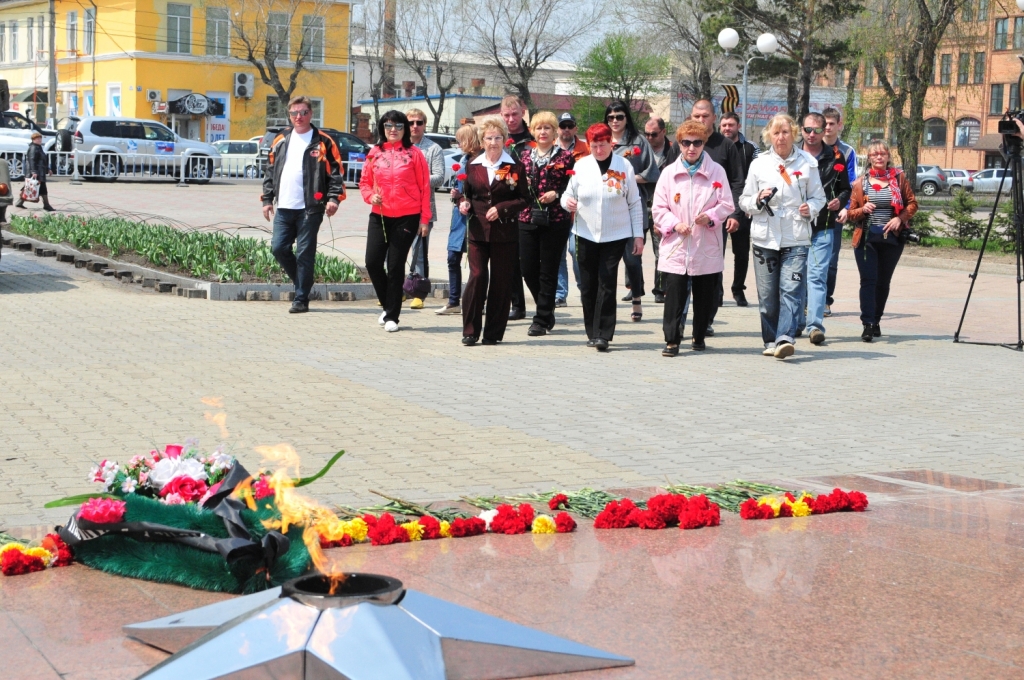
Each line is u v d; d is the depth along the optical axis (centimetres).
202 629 363
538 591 449
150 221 2277
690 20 5228
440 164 1282
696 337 1103
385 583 351
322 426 740
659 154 1309
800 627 416
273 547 432
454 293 1280
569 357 1045
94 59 5878
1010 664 386
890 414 848
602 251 1073
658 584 461
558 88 7862
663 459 692
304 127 1213
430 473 638
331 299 1360
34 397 785
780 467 683
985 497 619
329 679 317
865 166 1198
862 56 3325
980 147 6050
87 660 369
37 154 2502
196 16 5722
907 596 453
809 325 1173
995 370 1047
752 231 1073
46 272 1469
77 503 452
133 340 1028
